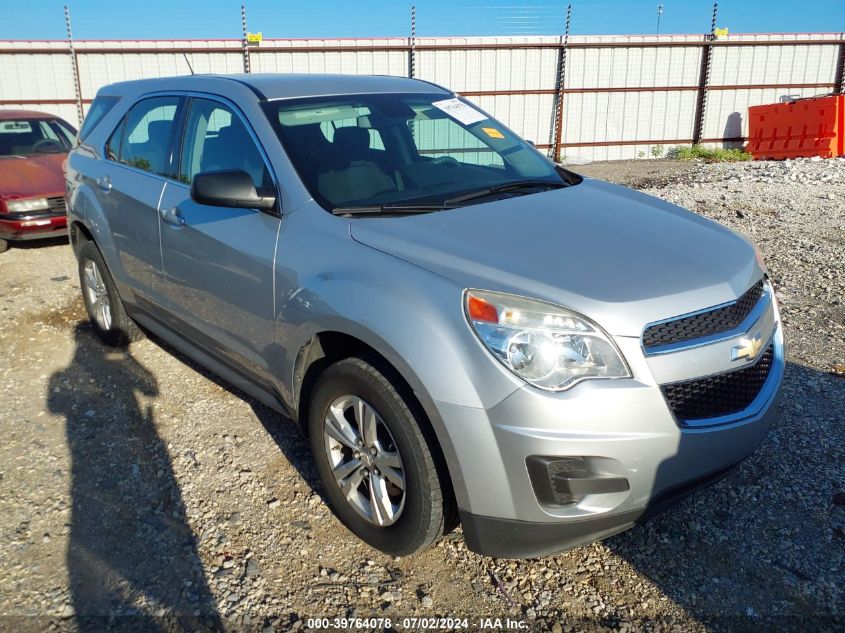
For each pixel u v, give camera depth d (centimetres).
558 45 2198
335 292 265
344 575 273
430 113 377
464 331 232
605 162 2225
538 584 268
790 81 2316
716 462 247
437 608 256
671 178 1477
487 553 249
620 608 255
